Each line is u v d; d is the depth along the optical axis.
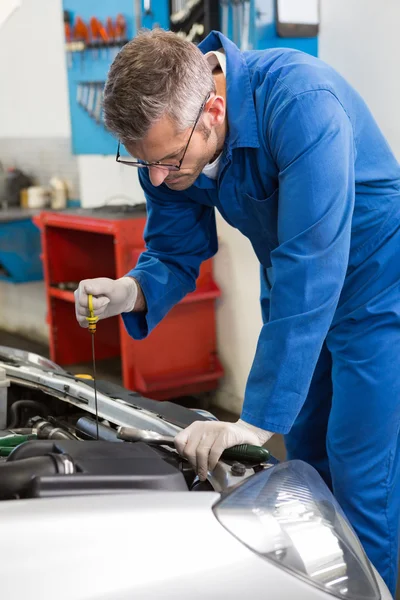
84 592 0.83
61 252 3.87
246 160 1.49
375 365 1.60
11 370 1.85
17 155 5.17
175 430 1.44
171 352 3.42
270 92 1.41
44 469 1.02
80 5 3.55
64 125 4.57
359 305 1.61
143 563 0.87
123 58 1.26
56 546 0.86
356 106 1.54
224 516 0.96
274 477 1.12
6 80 5.07
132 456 1.12
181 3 2.94
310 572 0.96
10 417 1.72
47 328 4.93
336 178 1.33
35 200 4.73
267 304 1.91
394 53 2.59
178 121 1.26
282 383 1.35
